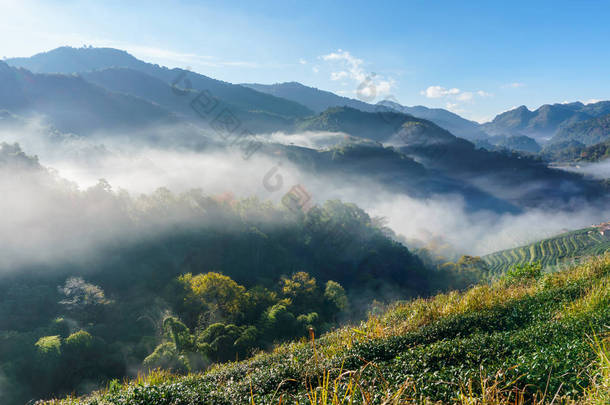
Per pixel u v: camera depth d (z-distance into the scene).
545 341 5.73
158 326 43.22
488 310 8.63
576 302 7.57
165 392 5.85
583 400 3.58
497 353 5.38
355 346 7.16
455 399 3.97
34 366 32.00
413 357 5.87
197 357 31.98
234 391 5.93
